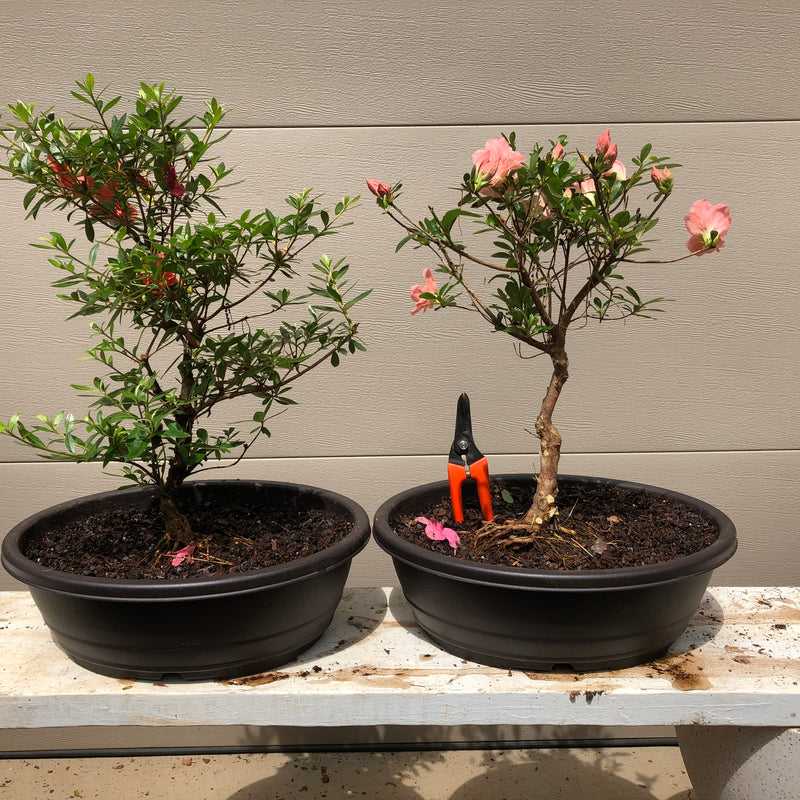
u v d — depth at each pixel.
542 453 1.05
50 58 1.34
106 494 1.17
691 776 1.08
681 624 0.94
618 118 1.38
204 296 1.00
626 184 0.90
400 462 1.51
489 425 1.50
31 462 1.48
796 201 1.41
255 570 0.87
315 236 0.98
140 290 0.91
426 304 1.02
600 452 1.51
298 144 1.39
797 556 1.53
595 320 1.47
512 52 1.37
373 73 1.37
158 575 0.92
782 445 1.50
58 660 0.98
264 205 1.40
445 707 0.90
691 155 1.39
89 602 0.86
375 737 1.60
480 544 1.01
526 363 1.48
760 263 1.44
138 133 0.94
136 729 1.58
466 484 1.22
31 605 1.15
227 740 1.59
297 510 1.18
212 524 1.10
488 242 1.43
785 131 1.38
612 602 0.86
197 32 1.35
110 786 1.48
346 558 0.94
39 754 1.57
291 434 1.50
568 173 0.88
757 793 0.93
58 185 0.91
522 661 0.93
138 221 1.01
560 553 0.98
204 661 0.90
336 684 0.92
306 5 1.35
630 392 1.49
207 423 1.48
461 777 1.50
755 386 1.48
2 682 0.92
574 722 0.90
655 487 1.19
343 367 1.48
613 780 1.49
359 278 1.44
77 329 1.44
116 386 1.45
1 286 1.41
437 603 0.94
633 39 1.36
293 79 1.37
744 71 1.37
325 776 1.51
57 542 1.04
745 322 1.46
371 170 1.40
